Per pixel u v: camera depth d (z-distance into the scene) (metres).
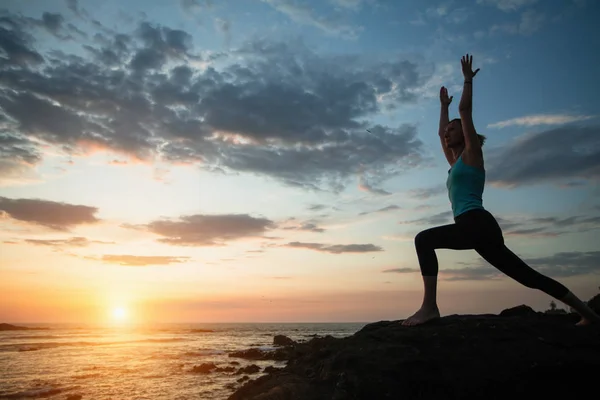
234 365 24.80
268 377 5.41
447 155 4.97
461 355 4.00
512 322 4.36
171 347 40.28
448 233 4.26
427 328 4.36
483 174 4.21
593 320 4.15
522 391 3.74
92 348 38.03
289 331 90.69
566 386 3.72
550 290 4.09
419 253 4.47
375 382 3.94
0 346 38.91
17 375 20.67
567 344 3.95
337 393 3.97
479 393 3.79
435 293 4.48
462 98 4.27
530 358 3.84
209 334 74.62
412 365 4.00
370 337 4.55
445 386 3.85
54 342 45.75
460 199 4.16
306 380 4.65
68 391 16.48
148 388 17.09
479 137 4.53
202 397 15.29
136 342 48.34
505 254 4.09
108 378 19.69
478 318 4.67
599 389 3.66
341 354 4.42
